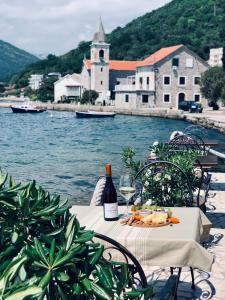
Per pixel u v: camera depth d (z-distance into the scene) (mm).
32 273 3049
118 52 151000
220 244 8422
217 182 14352
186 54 88375
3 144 41562
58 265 2957
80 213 5961
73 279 3117
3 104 139750
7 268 2889
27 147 38562
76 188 19688
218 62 102375
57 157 31172
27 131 56812
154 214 5445
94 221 5547
